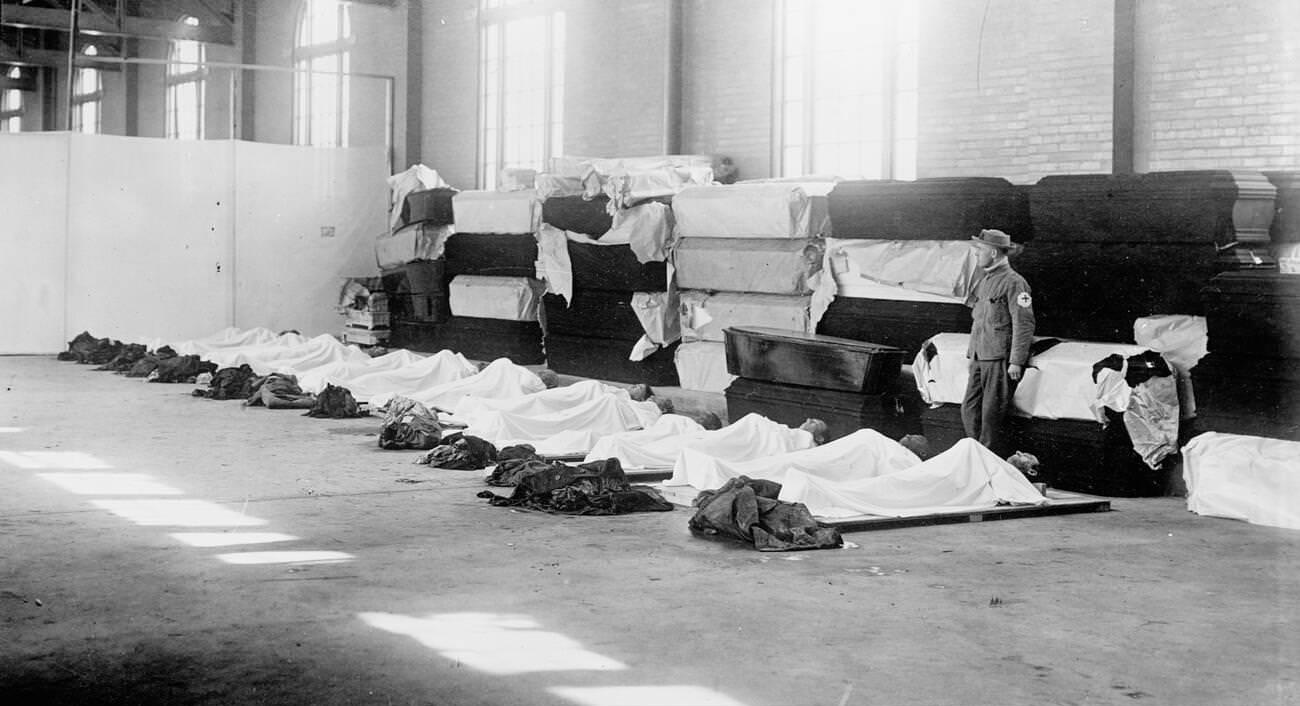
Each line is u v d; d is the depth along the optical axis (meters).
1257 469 8.62
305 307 21.45
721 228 13.32
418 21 21.66
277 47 25.67
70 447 11.17
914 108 13.68
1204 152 10.91
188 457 10.74
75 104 34.34
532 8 19.27
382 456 11.01
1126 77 11.35
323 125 24.33
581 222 14.90
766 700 4.83
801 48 14.83
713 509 7.81
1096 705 4.82
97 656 5.30
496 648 5.46
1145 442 9.43
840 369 10.98
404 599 6.27
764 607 6.19
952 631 5.80
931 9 13.02
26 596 6.25
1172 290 9.72
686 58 16.12
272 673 5.10
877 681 5.07
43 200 19.94
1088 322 10.34
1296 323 8.71
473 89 20.53
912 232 11.37
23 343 20.02
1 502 8.67
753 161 15.32
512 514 8.52
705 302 13.57
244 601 6.20
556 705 4.76
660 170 14.41
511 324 16.97
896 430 11.03
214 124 27.64
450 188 19.14
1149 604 6.31
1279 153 10.41
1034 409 9.89
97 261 20.17
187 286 20.69
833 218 12.05
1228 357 9.19
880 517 8.23
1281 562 7.28
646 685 4.99
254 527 7.97
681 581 6.71
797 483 8.36
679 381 13.91
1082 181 10.14
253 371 15.73
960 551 7.53
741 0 15.39
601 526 8.16
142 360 17.73
